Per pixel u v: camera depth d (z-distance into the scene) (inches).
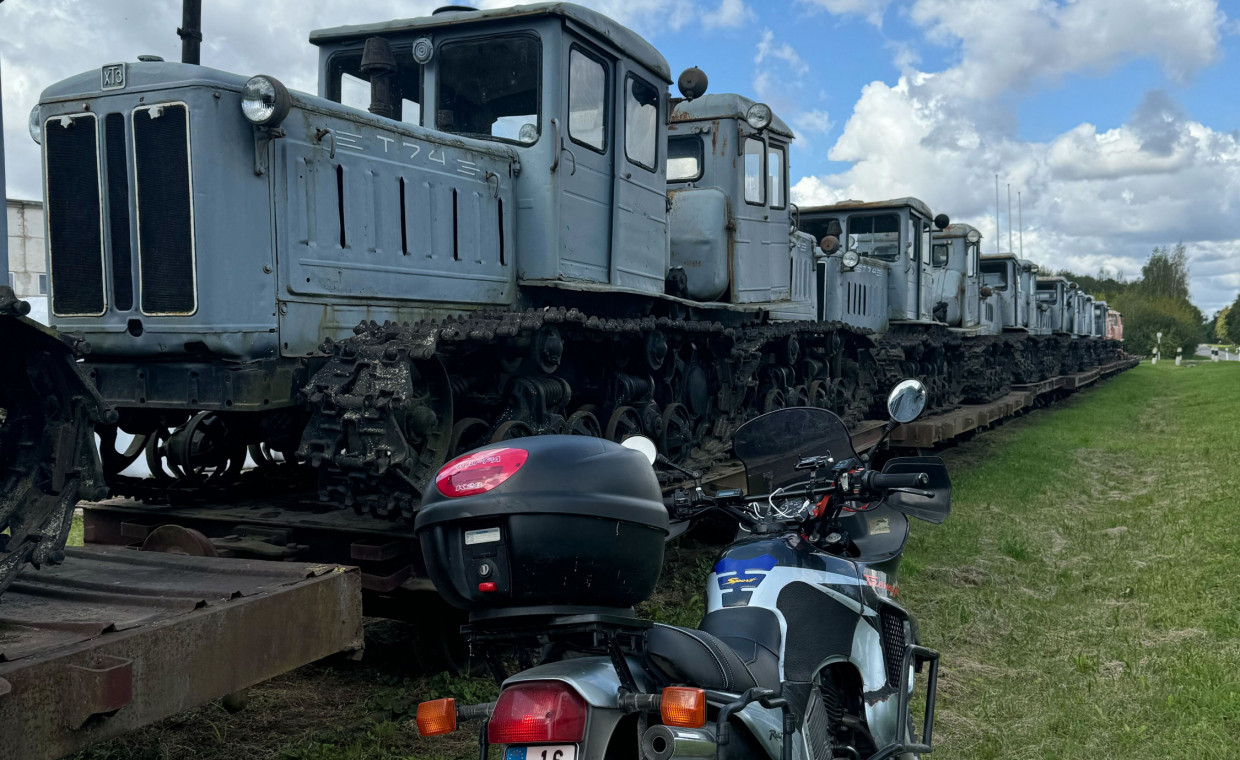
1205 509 346.3
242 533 183.5
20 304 99.0
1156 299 3213.6
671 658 88.0
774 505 119.3
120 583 117.7
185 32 223.8
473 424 203.5
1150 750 154.2
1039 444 581.9
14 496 104.8
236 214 172.1
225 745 148.3
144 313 174.7
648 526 87.3
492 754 143.3
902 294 563.5
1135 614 229.5
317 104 185.8
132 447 218.7
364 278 194.1
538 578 83.1
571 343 245.1
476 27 236.5
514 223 234.1
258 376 171.5
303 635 117.4
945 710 171.9
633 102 267.0
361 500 168.6
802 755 96.7
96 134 177.2
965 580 261.7
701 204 315.0
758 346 331.6
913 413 124.8
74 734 89.0
